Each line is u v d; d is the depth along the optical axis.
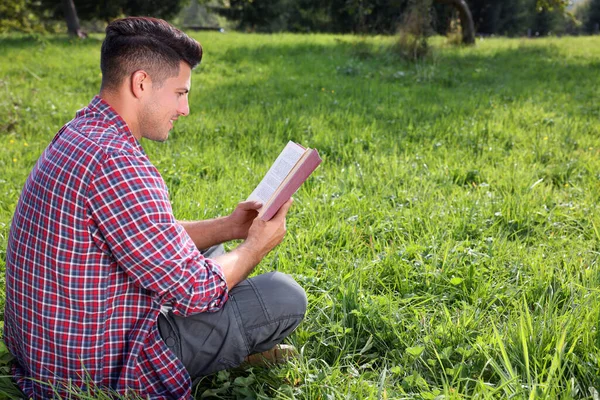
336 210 4.25
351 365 2.53
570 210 4.29
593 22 56.31
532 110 8.22
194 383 2.46
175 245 1.97
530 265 3.38
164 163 5.47
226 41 17.86
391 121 7.51
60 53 14.24
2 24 18.53
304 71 12.04
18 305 2.07
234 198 4.48
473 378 2.44
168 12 33.75
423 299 3.09
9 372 2.31
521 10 46.56
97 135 1.97
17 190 4.79
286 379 2.47
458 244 3.64
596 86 10.62
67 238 1.92
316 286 3.11
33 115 7.73
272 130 7.00
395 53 13.36
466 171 5.22
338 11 34.06
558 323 2.64
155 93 2.06
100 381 2.08
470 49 16.98
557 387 2.22
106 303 2.01
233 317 2.27
